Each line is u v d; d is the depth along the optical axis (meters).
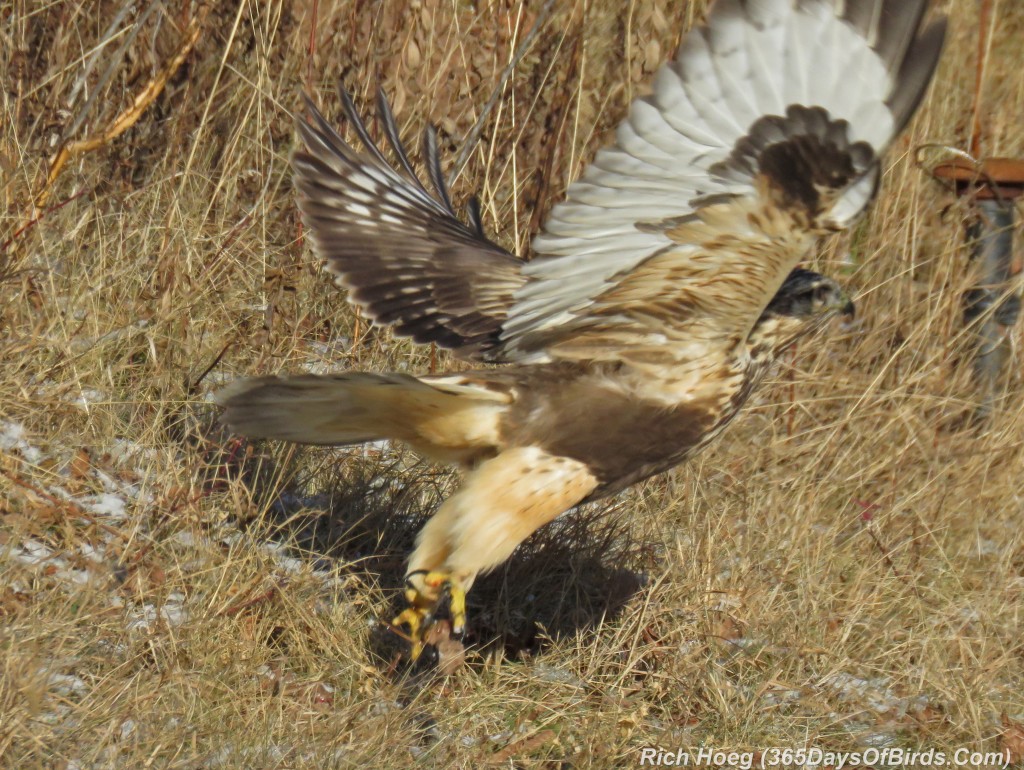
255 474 11.26
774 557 11.73
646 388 9.29
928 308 14.66
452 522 9.23
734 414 9.59
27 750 7.87
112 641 9.14
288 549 10.71
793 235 8.59
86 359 11.74
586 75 14.91
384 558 10.89
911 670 10.72
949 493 13.19
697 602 10.88
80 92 13.89
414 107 14.26
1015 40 21.27
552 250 8.55
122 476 10.98
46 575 9.54
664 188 8.41
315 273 13.75
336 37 14.45
